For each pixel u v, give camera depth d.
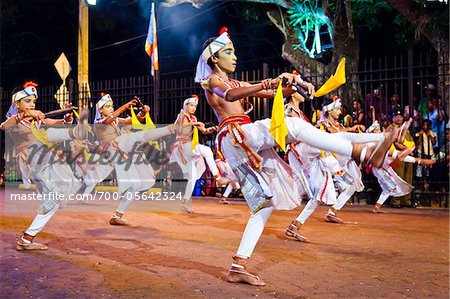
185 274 3.94
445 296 3.36
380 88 9.42
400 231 6.25
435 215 8.05
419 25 11.09
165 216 7.64
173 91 11.68
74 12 20.30
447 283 3.69
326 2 12.68
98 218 7.31
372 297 3.34
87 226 6.52
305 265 4.27
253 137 3.81
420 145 9.25
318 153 5.51
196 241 5.40
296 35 13.69
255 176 3.80
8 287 3.59
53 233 5.94
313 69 13.22
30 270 4.07
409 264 4.32
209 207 9.02
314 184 5.55
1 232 5.97
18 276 3.88
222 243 5.28
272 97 4.24
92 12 20.00
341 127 7.00
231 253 4.74
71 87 12.84
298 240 5.52
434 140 9.32
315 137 3.65
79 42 13.66
